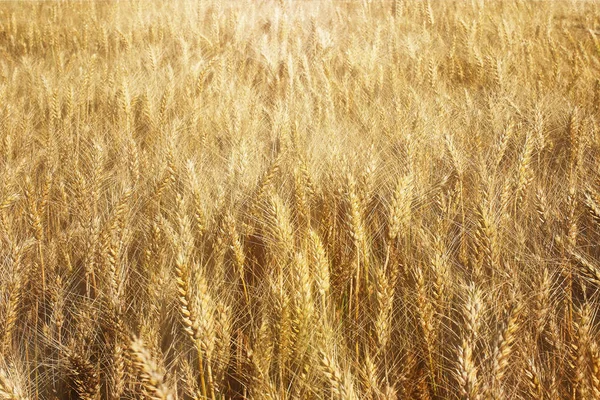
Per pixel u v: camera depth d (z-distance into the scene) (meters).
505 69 5.24
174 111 5.03
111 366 2.19
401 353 2.25
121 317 2.06
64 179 3.58
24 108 5.13
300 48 6.66
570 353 1.74
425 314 2.04
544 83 5.19
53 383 2.21
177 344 2.28
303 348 1.95
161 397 1.43
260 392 1.83
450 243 2.67
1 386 1.66
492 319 2.09
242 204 3.10
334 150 3.25
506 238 2.58
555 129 4.09
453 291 2.25
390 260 2.51
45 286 2.70
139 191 3.41
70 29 8.94
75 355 2.03
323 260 1.99
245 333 2.38
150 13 9.38
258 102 4.98
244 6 9.48
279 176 3.41
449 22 8.69
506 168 3.63
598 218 2.27
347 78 5.64
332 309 2.36
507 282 2.21
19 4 11.23
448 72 6.16
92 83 5.64
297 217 2.88
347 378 1.67
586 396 1.68
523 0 9.23
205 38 7.36
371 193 2.81
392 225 2.29
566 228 2.44
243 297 2.54
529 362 1.74
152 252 2.51
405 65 6.25
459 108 4.56
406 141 3.32
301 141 3.78
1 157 3.81
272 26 7.83
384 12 9.73
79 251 2.90
